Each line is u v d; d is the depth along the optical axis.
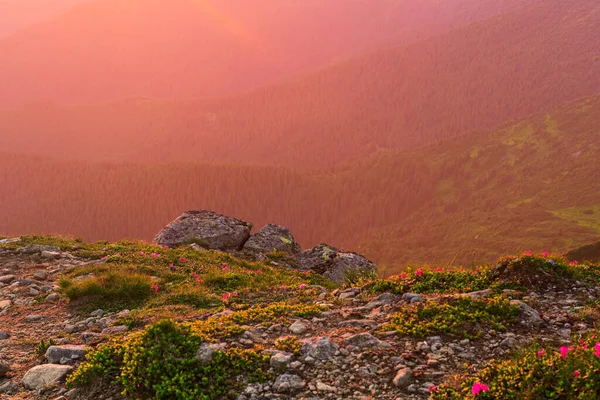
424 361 6.58
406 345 7.04
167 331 7.00
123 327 9.27
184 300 11.22
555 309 8.08
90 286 11.73
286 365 6.65
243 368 6.62
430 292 9.29
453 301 8.16
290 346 7.18
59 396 6.77
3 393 7.04
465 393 5.64
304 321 8.33
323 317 8.58
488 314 7.61
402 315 7.98
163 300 11.20
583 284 8.95
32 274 14.44
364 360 6.69
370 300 9.44
